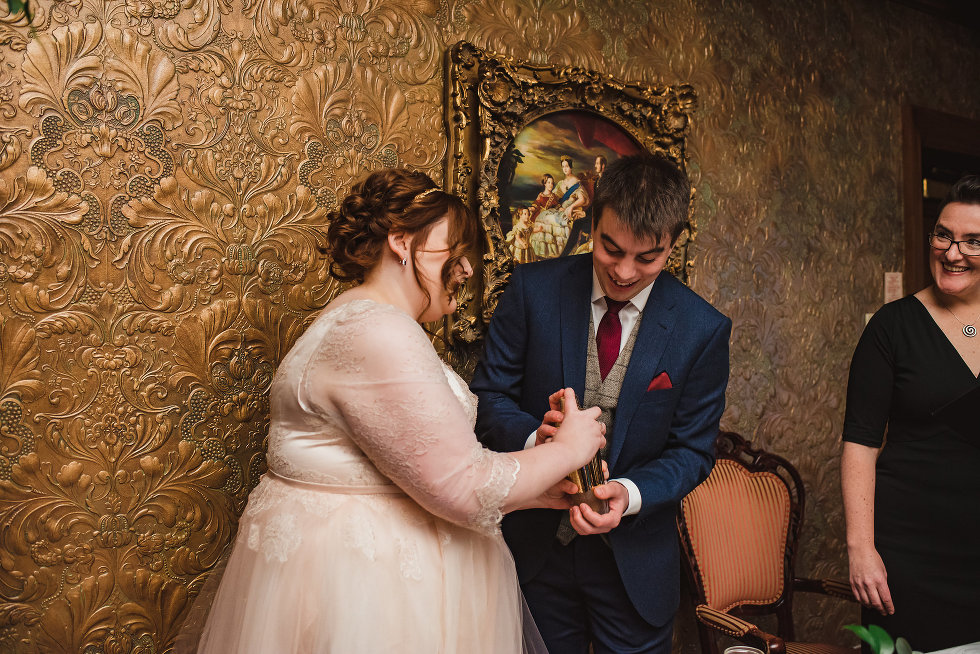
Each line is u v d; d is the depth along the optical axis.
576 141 2.55
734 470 2.68
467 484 1.31
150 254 1.94
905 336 2.15
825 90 3.35
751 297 3.09
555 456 1.44
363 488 1.41
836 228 3.36
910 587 2.08
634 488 1.72
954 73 3.87
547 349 1.91
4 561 1.77
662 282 1.96
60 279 1.83
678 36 2.91
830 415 3.33
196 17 2.00
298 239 2.15
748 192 3.08
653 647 1.90
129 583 1.91
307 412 1.41
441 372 1.38
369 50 2.27
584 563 1.89
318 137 2.18
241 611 1.44
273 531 1.41
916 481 2.10
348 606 1.33
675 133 2.69
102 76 1.88
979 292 2.08
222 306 2.03
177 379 1.97
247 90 2.07
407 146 2.33
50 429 1.82
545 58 2.60
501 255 2.37
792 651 2.34
